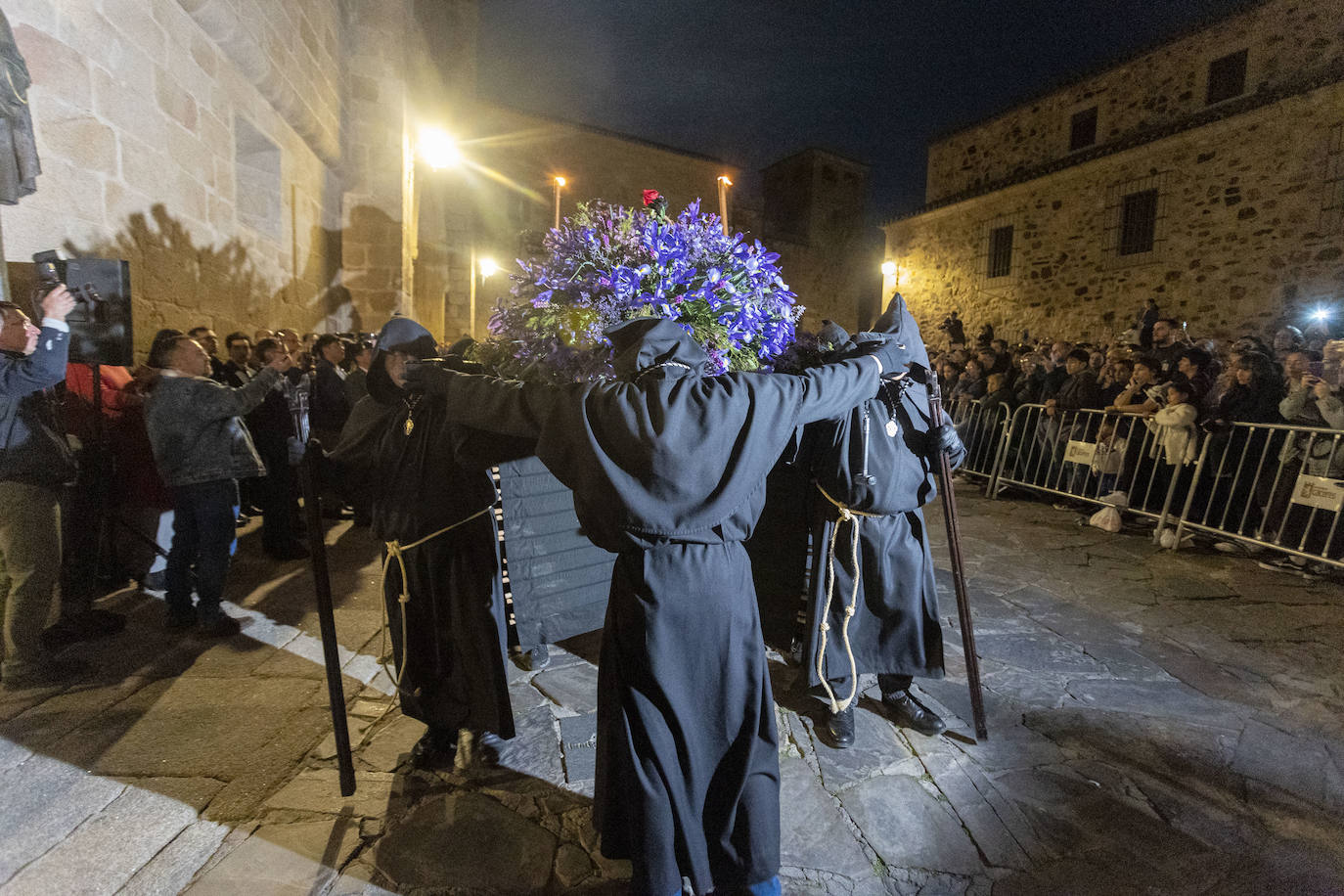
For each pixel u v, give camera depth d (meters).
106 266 3.23
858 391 1.65
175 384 3.15
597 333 1.73
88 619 3.27
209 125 5.60
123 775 2.22
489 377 1.72
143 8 4.57
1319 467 4.39
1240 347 5.29
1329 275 8.69
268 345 4.61
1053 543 5.19
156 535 3.95
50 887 1.74
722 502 1.37
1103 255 11.53
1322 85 8.62
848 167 26.50
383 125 9.47
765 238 24.66
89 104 3.98
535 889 1.78
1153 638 3.40
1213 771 2.31
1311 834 2.00
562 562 2.76
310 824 2.01
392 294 9.66
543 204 20.08
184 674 2.91
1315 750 2.43
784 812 2.09
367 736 2.48
